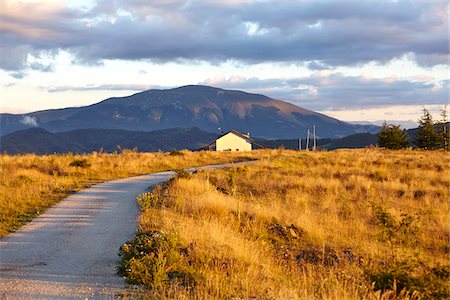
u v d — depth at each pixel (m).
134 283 9.43
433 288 9.58
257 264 11.28
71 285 9.37
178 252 11.10
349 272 11.59
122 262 10.45
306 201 22.09
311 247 14.80
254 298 8.68
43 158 41.56
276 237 15.85
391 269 10.37
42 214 17.52
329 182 27.66
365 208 20.41
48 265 10.86
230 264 10.66
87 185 27.06
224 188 26.77
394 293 9.55
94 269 10.49
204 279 9.27
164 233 12.05
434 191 25.39
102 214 17.53
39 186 23.80
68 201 20.70
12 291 9.00
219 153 60.81
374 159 44.19
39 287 9.24
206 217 16.69
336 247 14.73
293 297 8.74
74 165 35.12
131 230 14.58
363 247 14.43
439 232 16.89
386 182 27.91
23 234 14.27
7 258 11.52
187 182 25.02
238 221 16.53
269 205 20.70
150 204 19.16
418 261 10.77
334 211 20.11
